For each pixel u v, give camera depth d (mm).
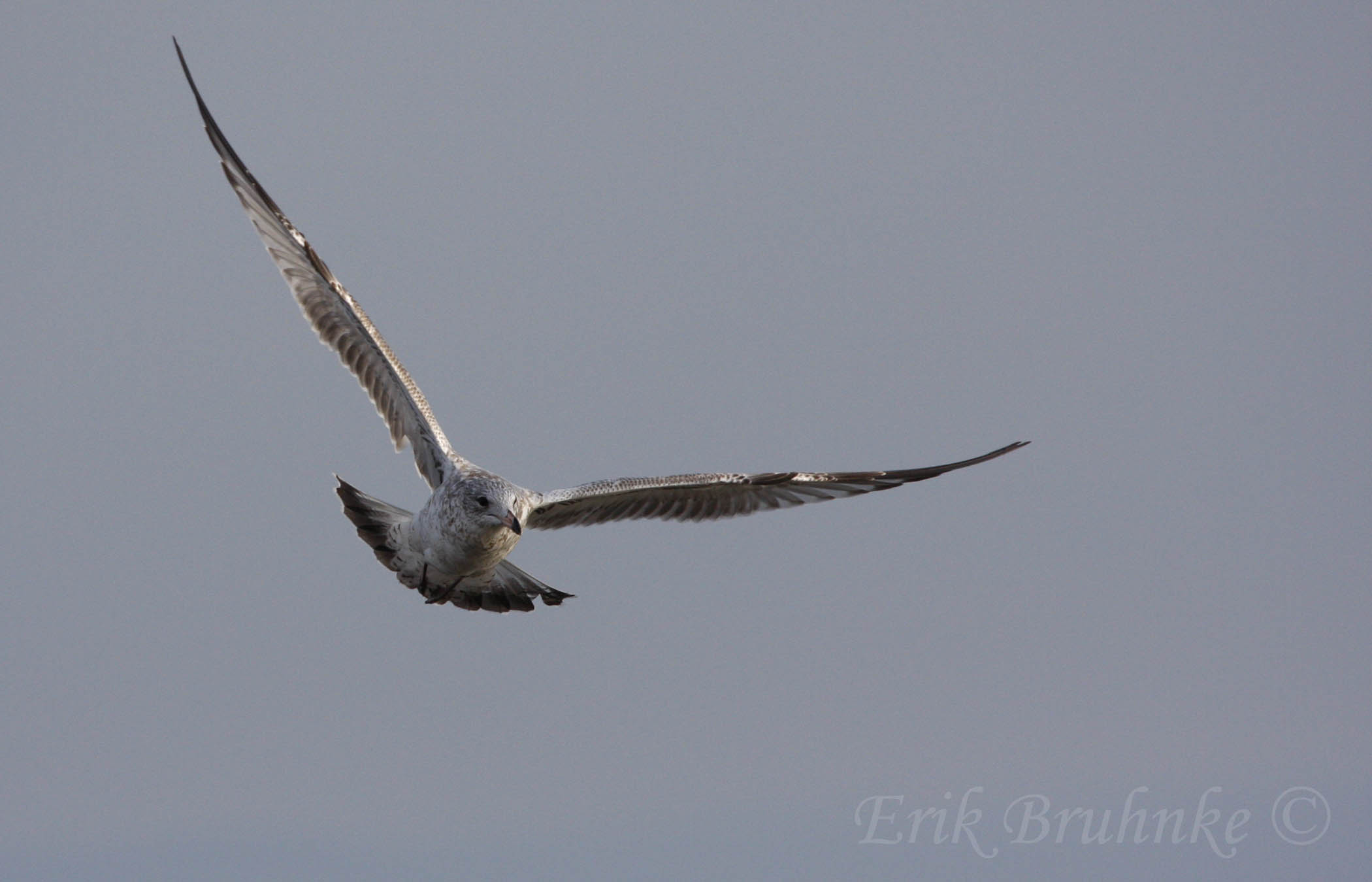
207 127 14156
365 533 14297
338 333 14562
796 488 15008
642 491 14781
